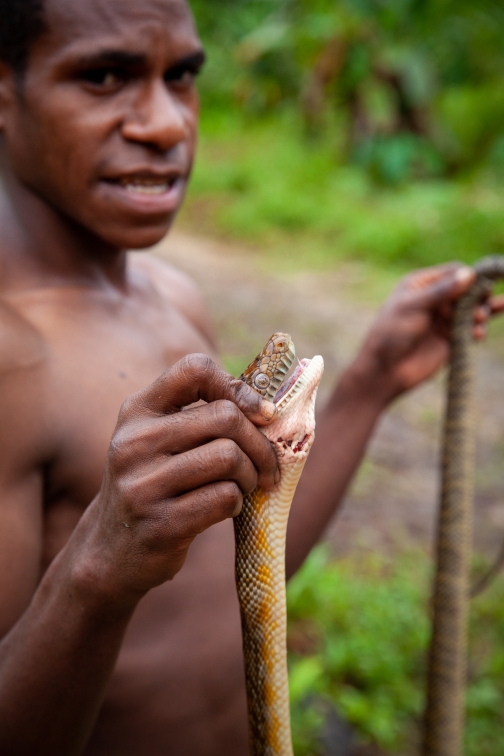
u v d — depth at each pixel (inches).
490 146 528.4
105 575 43.3
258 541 50.6
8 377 55.1
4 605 53.4
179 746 63.2
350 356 285.4
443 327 101.3
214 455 40.9
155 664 62.1
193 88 70.5
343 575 171.2
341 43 518.9
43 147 63.4
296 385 48.3
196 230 438.6
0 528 53.4
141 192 65.1
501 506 202.8
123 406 43.1
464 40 582.2
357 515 196.4
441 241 400.8
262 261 394.0
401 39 535.8
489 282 100.0
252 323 310.3
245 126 613.9
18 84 62.9
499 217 410.9
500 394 266.2
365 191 490.3
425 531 191.0
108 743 61.7
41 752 48.4
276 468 46.8
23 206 65.9
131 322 69.6
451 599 109.5
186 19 66.6
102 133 62.9
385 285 364.8
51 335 61.0
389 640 151.1
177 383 42.3
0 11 61.4
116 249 71.7
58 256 66.7
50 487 58.3
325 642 148.9
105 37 61.1
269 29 588.1
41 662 46.1
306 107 543.8
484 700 138.8
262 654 52.5
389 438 235.9
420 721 135.3
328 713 131.1
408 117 534.6
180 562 43.1
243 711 67.7
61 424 57.6
